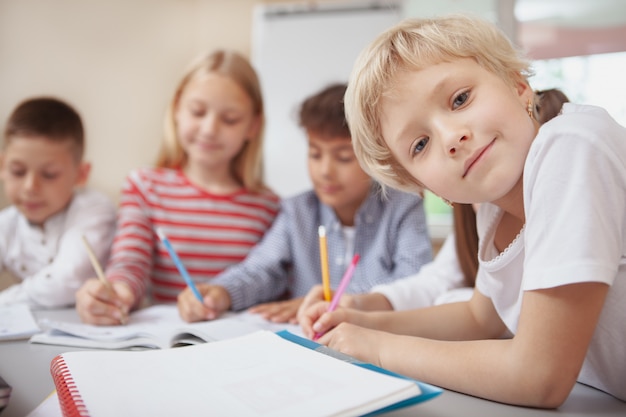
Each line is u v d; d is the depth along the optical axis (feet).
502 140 1.67
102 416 1.20
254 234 4.44
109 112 7.69
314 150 3.67
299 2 8.41
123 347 2.20
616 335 1.63
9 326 2.52
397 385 1.25
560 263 1.42
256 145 4.58
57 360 1.57
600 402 1.65
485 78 1.74
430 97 1.72
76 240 3.72
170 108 4.64
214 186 4.50
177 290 4.20
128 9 7.88
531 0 7.01
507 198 1.86
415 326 2.27
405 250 3.66
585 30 6.81
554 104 2.47
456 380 1.62
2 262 4.06
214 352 1.62
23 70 6.75
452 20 1.94
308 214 4.05
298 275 3.94
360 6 7.98
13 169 3.73
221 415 1.19
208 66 4.31
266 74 8.32
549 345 1.45
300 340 1.76
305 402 1.22
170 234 4.24
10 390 1.38
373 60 1.88
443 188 1.74
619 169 1.48
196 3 8.64
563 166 1.49
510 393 1.51
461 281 3.25
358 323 2.22
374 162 2.02
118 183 7.79
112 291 2.81
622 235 1.53
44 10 6.95
